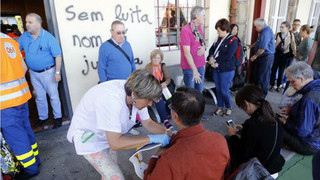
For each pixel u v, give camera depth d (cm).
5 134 204
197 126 114
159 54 328
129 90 132
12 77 195
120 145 134
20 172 228
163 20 412
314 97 212
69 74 323
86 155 158
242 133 178
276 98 448
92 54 332
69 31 308
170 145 123
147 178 114
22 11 851
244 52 453
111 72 280
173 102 118
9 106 196
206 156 108
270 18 544
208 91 434
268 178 128
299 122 224
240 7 460
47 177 230
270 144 163
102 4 321
